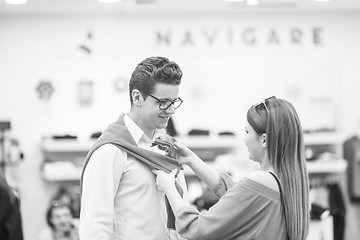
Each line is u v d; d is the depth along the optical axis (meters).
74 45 8.69
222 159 8.61
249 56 8.91
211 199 7.27
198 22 8.83
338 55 9.00
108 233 3.14
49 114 8.70
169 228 3.61
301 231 3.06
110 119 8.77
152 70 3.23
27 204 8.68
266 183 3.07
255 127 3.13
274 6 8.41
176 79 3.25
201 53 8.84
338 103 9.02
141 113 3.32
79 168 8.55
